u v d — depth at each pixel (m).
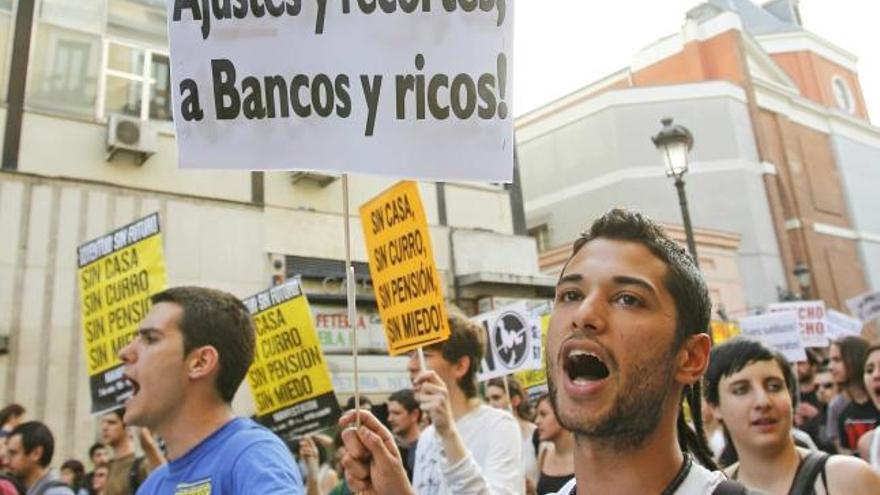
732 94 24.95
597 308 1.29
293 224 12.89
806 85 30.62
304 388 5.23
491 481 2.95
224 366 2.32
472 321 3.49
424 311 3.40
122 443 5.09
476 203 15.66
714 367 2.60
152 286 4.84
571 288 1.36
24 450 4.52
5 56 11.13
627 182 23.95
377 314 13.25
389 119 2.38
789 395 2.47
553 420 4.32
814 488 2.24
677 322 1.31
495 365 6.64
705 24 27.05
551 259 21.14
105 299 5.11
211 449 2.16
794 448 2.43
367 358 12.73
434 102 2.39
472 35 2.44
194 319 2.31
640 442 1.26
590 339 1.28
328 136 2.36
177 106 2.39
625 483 1.26
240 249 12.22
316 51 2.40
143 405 2.25
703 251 21.67
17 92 11.04
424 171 2.36
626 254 1.34
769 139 25.81
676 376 1.32
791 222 25.33
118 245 5.10
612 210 1.43
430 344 3.35
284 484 1.99
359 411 2.25
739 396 2.49
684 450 1.55
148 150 11.51
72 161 11.20
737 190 23.92
